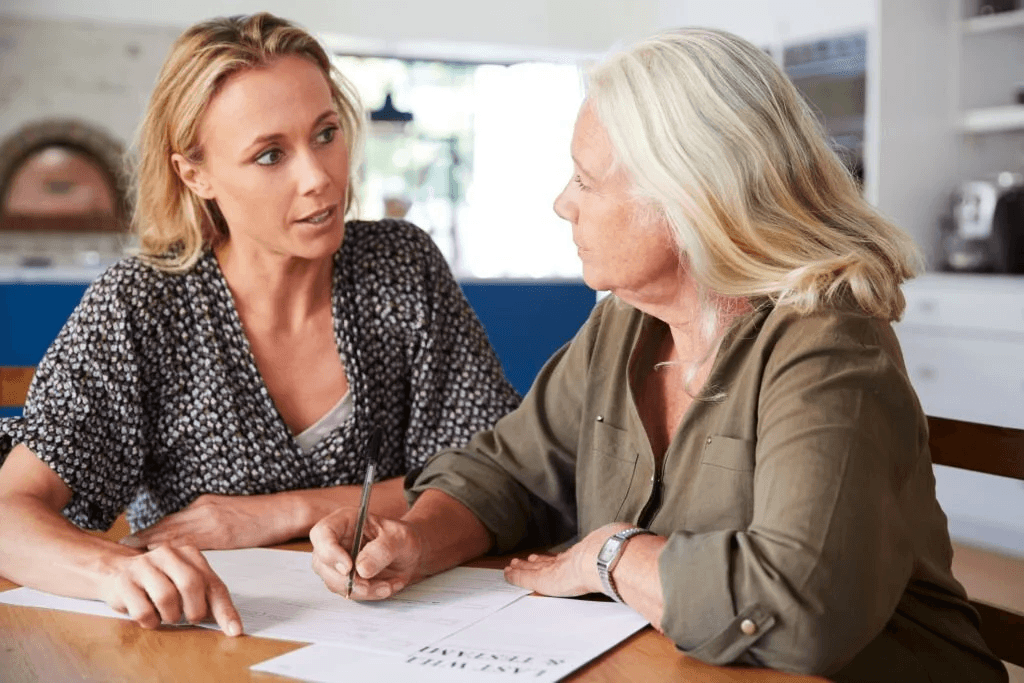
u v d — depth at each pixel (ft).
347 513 3.73
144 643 3.10
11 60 17.56
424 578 3.78
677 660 2.99
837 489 3.05
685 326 3.83
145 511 4.94
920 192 16.17
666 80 3.51
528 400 4.47
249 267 4.65
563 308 11.20
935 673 3.51
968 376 14.12
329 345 4.87
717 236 3.49
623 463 3.99
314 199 4.34
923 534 3.57
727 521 3.57
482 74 21.56
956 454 4.11
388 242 5.10
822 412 3.20
